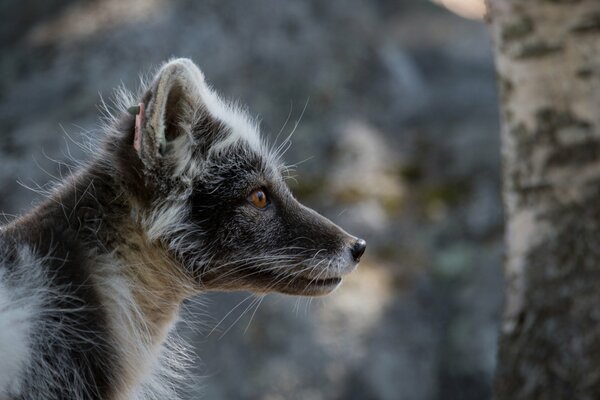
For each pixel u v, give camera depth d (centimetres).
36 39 1667
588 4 676
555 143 695
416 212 1476
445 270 1391
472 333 1300
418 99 1717
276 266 687
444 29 2117
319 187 1473
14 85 1568
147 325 670
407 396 1252
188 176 662
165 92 636
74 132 1413
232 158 684
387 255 1408
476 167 1544
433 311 1340
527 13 693
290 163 1491
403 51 1947
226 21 1678
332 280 705
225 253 677
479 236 1440
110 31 1630
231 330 1272
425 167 1557
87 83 1530
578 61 682
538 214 704
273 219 691
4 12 1733
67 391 582
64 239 611
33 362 568
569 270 684
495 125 1625
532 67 697
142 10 1670
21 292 577
